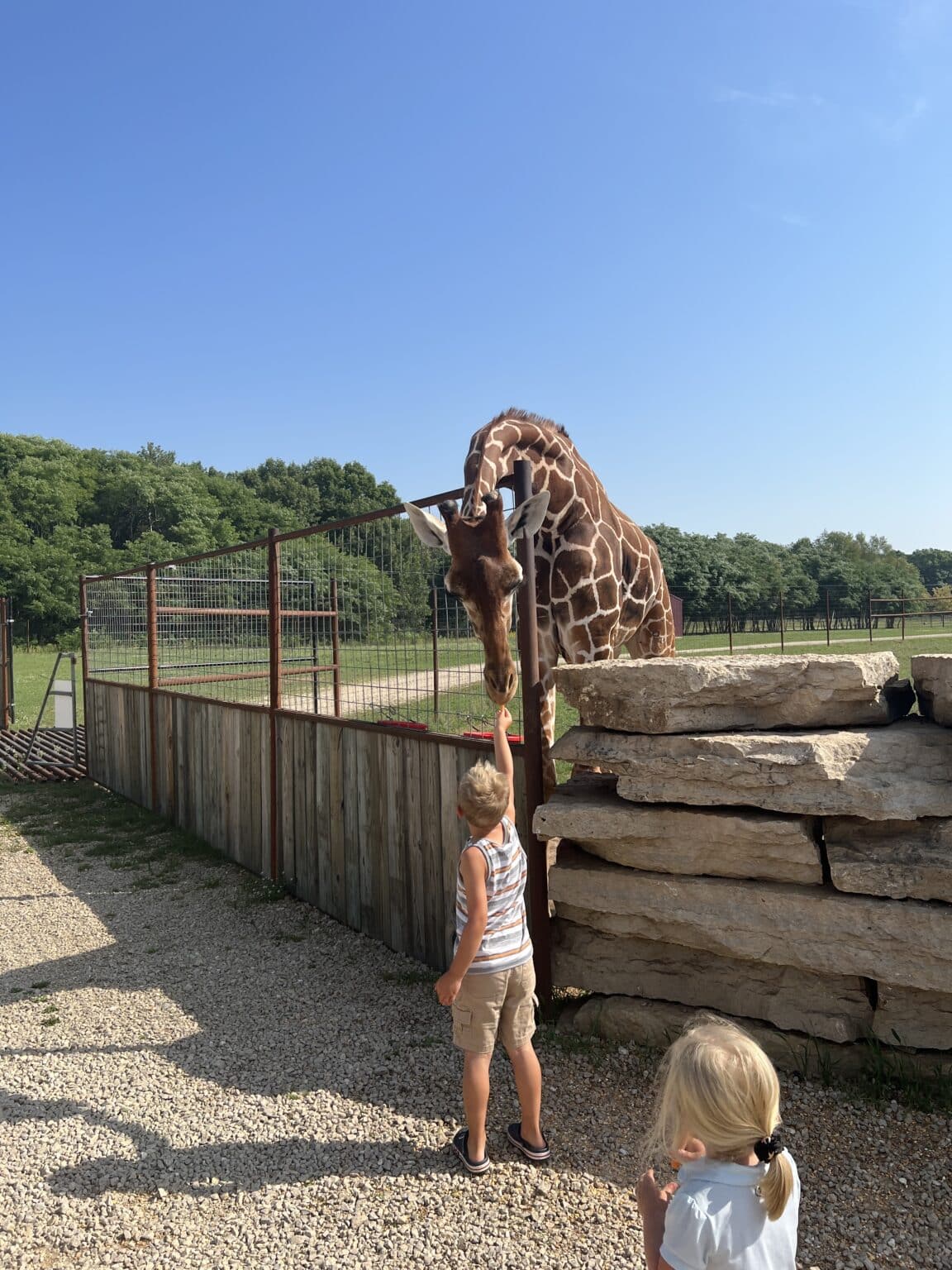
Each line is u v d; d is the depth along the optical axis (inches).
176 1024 170.9
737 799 136.9
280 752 260.5
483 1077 113.0
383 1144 121.6
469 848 112.6
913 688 151.4
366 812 216.2
